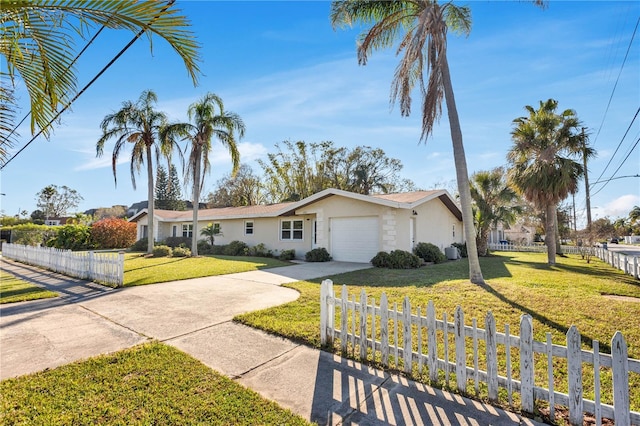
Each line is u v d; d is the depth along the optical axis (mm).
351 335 4051
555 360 3732
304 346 4273
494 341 2947
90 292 7797
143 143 17250
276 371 3557
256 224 19422
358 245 14125
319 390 3154
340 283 8719
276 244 18234
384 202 12859
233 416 2715
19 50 2881
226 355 3982
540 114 14609
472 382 3299
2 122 3539
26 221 40188
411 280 8977
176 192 47594
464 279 9070
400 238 13133
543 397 2705
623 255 11375
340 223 14758
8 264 14672
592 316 5348
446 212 17750
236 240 20422
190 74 3379
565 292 7160
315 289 7820
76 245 21578
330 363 3760
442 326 3262
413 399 2982
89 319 5480
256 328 4988
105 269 8984
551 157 13227
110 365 3654
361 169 32281
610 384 3219
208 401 2939
